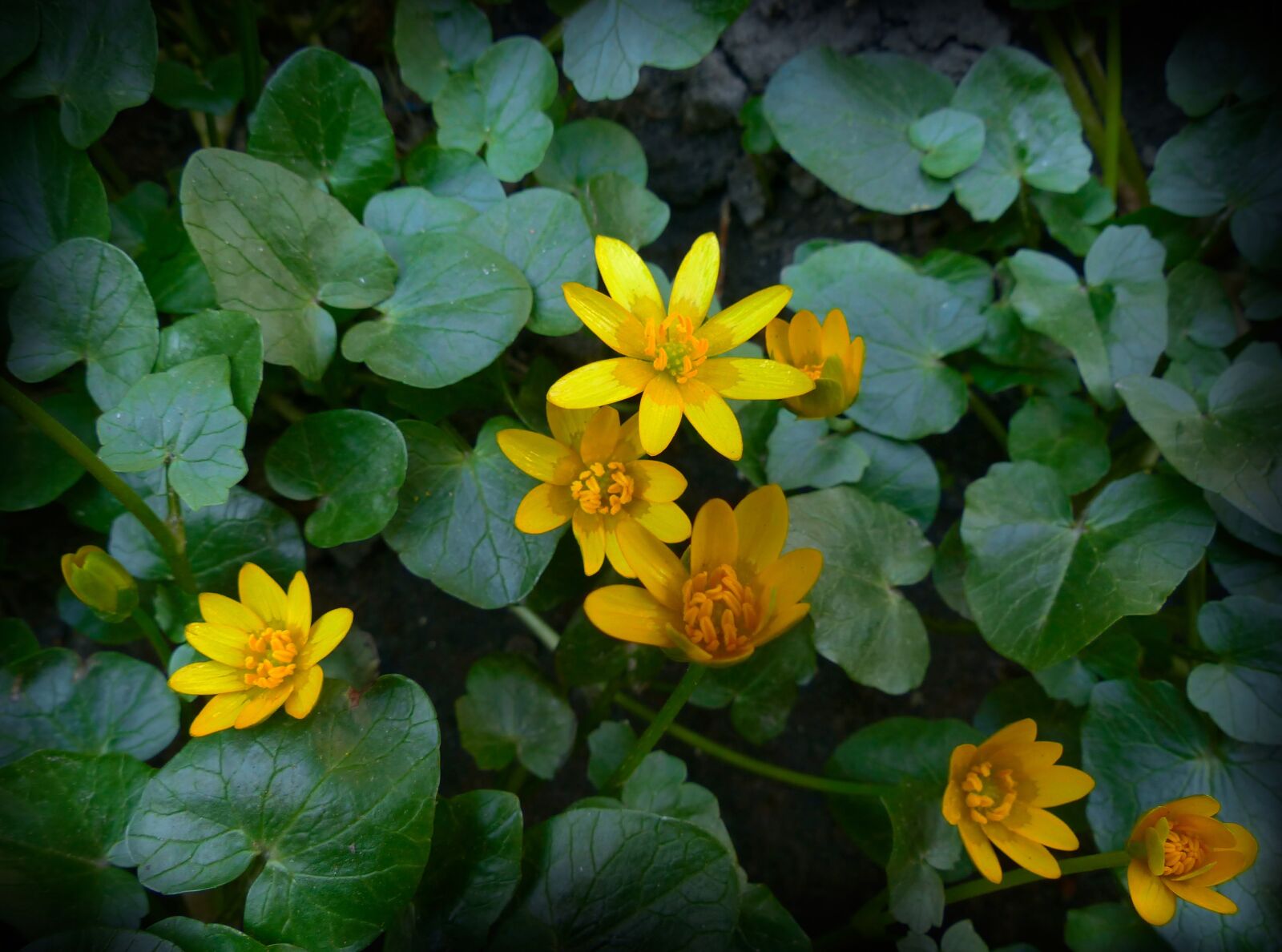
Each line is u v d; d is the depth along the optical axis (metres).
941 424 0.18
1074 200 0.20
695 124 0.22
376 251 0.16
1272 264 0.19
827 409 0.16
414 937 0.14
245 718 0.13
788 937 0.15
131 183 0.21
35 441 0.16
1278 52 0.19
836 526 0.17
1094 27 0.21
